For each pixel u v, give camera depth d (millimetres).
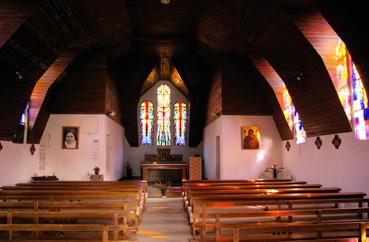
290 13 8820
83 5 9555
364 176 8953
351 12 7113
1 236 7090
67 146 14344
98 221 7938
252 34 11070
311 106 11195
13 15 8055
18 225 4887
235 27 11336
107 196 8320
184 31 14617
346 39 7820
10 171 11430
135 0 11320
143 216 9578
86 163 14312
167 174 20734
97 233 7258
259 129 15180
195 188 9344
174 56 17391
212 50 15078
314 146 11930
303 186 9961
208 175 19219
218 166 16281
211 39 13930
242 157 14984
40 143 14219
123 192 8680
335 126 10391
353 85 9484
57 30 9516
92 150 14359
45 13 8492
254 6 9414
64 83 14461
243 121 15125
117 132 18188
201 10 12062
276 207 8234
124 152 21406
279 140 15242
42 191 8789
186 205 9742
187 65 17891
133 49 16281
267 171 14828
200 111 20344
